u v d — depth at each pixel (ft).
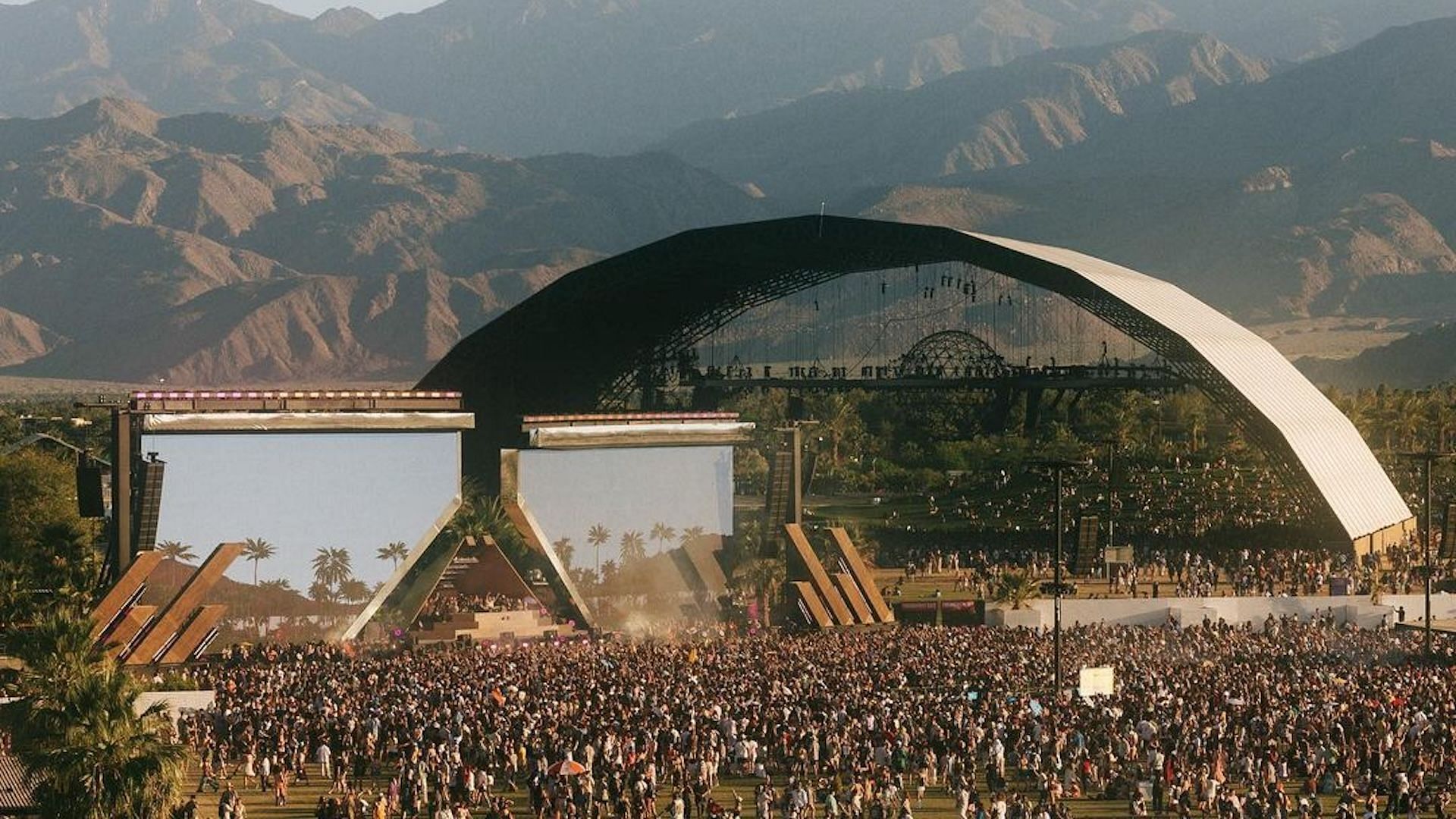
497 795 235.81
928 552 565.53
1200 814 220.23
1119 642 367.25
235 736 260.21
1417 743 239.71
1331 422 577.84
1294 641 371.15
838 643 376.89
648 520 478.59
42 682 194.59
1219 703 264.93
